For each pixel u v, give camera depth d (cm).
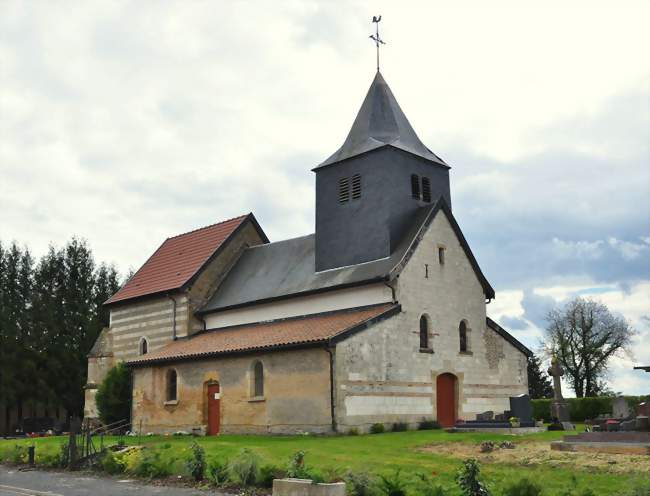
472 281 3775
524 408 3116
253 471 1894
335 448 2416
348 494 1616
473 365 3666
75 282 6375
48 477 2234
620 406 3153
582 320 6619
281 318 3731
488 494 1441
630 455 1998
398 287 3322
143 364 3800
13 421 5781
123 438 3266
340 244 3694
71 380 6003
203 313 4128
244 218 4522
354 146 3781
